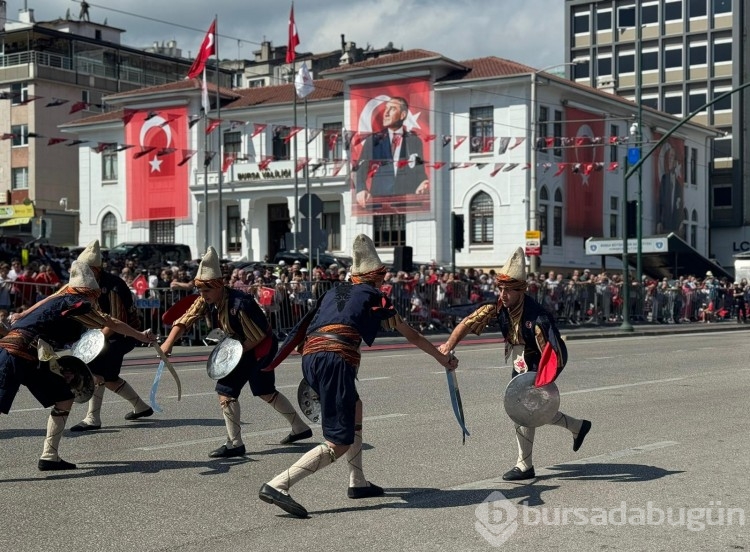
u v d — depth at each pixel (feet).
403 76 163.94
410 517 21.12
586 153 172.35
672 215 200.64
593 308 115.65
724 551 18.45
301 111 175.11
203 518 21.20
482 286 101.86
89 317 25.64
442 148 163.53
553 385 24.23
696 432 32.37
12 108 202.49
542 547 18.72
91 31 234.99
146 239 184.34
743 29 244.22
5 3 219.82
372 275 22.34
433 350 22.79
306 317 22.49
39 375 25.53
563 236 166.91
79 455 28.63
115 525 20.63
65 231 198.08
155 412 36.96
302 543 19.08
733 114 245.04
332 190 171.01
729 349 74.13
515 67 162.30
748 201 247.50
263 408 38.37
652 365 58.39
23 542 19.30
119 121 183.01
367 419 35.40
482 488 24.00
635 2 251.60
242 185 176.76
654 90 251.19
